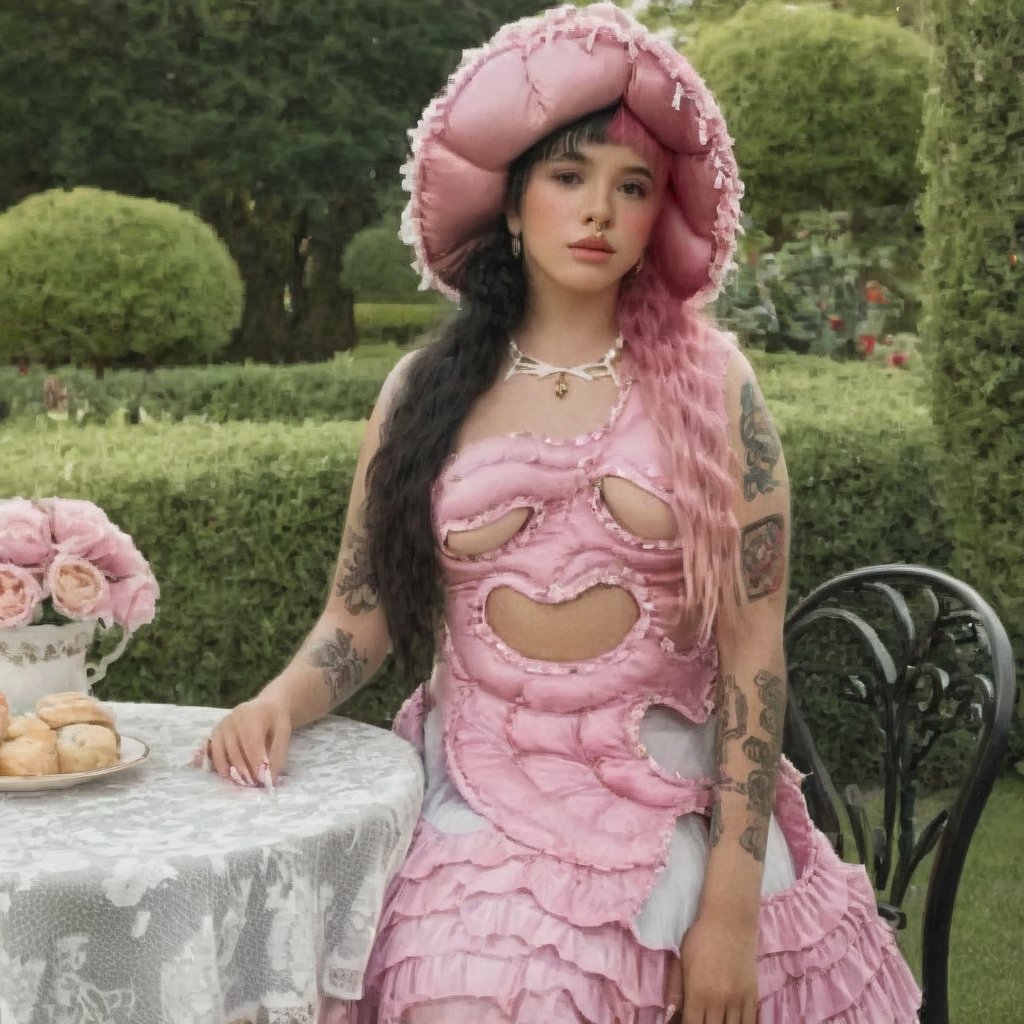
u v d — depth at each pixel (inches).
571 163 76.1
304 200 653.3
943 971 78.7
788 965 71.3
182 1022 56.3
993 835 168.6
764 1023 70.3
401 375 84.2
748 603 75.4
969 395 170.7
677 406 75.4
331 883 63.5
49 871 56.1
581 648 75.0
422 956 66.9
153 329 350.6
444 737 77.5
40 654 74.9
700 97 76.2
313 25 637.3
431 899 68.7
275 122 637.9
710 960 68.1
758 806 72.1
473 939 66.4
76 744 69.6
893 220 322.7
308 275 770.2
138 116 629.3
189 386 291.0
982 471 170.6
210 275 361.4
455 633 78.3
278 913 60.3
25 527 74.4
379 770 72.4
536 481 74.5
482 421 79.0
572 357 79.3
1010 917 145.3
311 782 70.4
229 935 58.5
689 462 73.8
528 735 74.6
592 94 75.0
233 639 151.9
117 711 86.5
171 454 155.7
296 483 151.9
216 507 148.6
